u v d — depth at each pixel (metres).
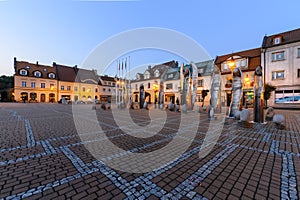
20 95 34.91
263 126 7.34
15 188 2.29
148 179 2.62
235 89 9.92
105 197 2.13
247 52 23.50
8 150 3.81
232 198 2.14
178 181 2.56
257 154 3.74
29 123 7.40
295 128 6.86
